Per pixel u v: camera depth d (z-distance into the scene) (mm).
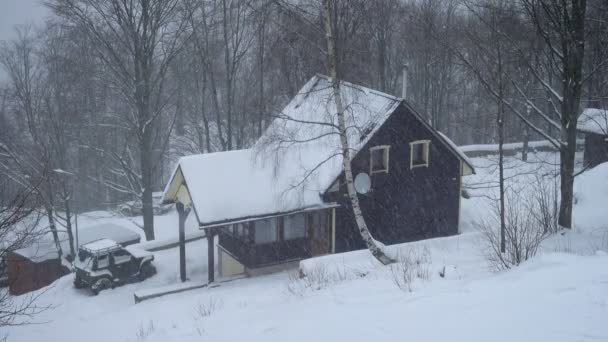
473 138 54000
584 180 26672
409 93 50406
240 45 37875
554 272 11875
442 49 40344
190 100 49438
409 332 10312
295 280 18297
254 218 21953
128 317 18344
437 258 17875
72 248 29500
